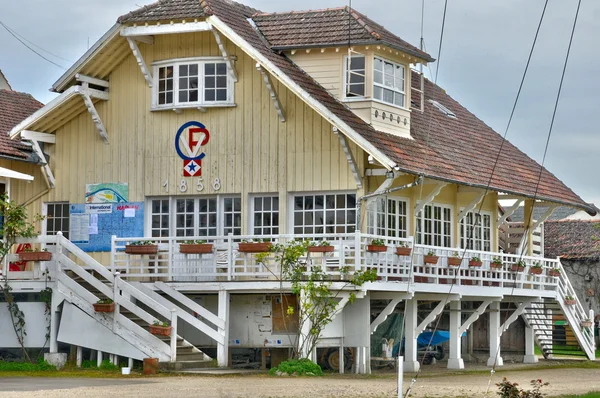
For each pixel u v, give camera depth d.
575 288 51.38
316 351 31.81
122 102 34.50
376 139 31.61
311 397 22.67
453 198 36.97
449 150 36.47
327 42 32.91
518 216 55.44
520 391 23.08
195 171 33.66
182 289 30.86
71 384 24.56
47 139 35.03
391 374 30.97
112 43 33.53
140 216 34.12
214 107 33.44
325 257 29.81
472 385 27.28
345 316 31.08
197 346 31.75
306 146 32.44
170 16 32.50
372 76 32.81
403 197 33.97
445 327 38.00
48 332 29.98
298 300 29.88
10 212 30.48
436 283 32.94
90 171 34.78
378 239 30.39
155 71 34.06
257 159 33.00
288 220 32.62
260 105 33.03
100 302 29.30
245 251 30.38
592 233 52.94
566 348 42.84
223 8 34.34
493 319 38.06
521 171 40.12
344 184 31.86
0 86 42.44
